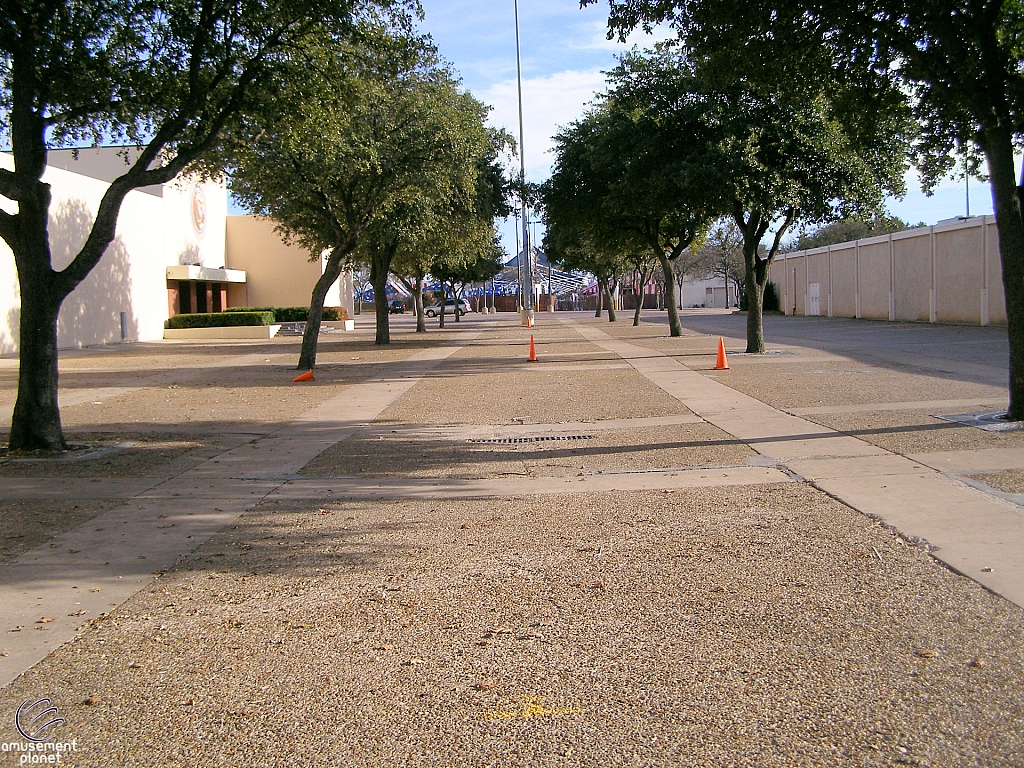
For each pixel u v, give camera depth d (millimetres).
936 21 10844
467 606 5508
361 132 20375
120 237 36938
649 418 13070
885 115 13156
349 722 4043
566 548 6668
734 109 20359
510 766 3619
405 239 28750
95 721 4133
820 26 11977
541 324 51344
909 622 4980
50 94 11734
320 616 5422
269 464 10438
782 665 4477
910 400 13625
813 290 49656
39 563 6633
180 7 12086
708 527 7109
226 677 4578
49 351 11234
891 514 7270
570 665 4578
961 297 33625
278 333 43062
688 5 12445
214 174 19031
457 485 9055
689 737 3793
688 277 87250
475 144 23031
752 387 16031
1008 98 11500
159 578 6258
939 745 3658
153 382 20609
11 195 10812
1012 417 11117
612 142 22188
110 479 9617
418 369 22500
